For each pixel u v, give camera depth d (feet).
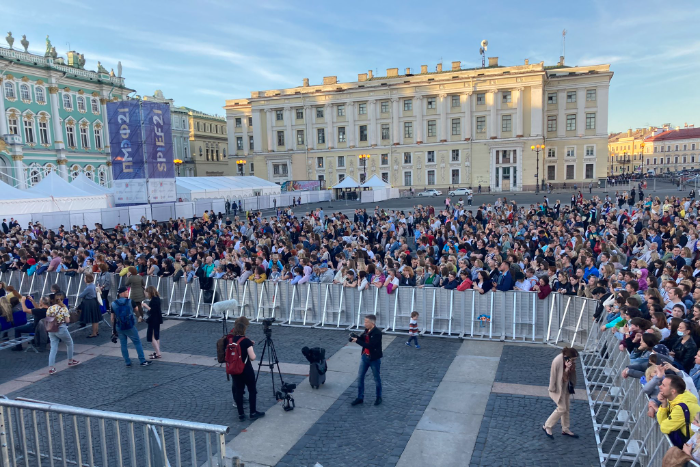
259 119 280.72
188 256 58.65
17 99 164.76
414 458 22.12
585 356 33.73
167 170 120.47
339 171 268.21
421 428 24.80
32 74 169.89
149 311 36.06
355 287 42.22
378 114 257.75
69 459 22.38
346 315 42.86
